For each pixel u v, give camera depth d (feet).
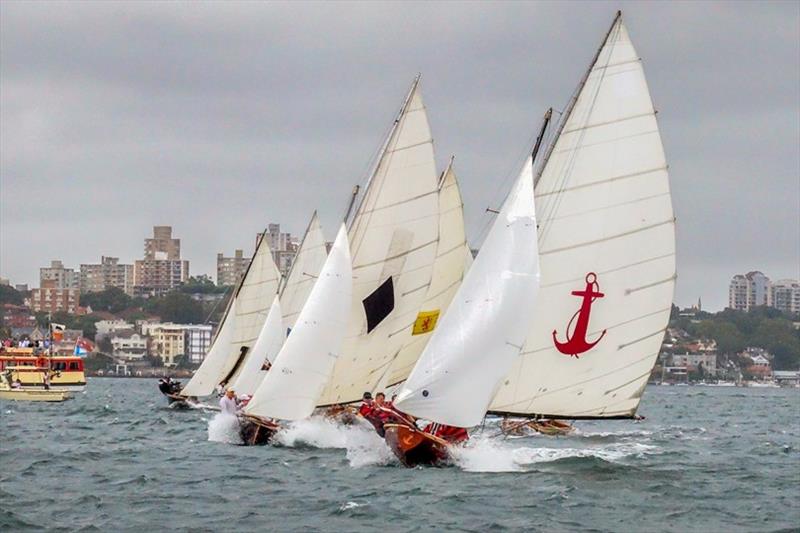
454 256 378.53
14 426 456.45
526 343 257.14
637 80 258.57
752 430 496.23
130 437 387.75
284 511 218.59
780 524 210.59
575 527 204.33
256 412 315.58
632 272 261.24
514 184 251.19
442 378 246.27
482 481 249.34
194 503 228.43
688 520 212.43
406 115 327.67
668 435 429.38
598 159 257.96
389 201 327.06
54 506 225.76
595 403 263.29
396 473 261.44
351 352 325.21
